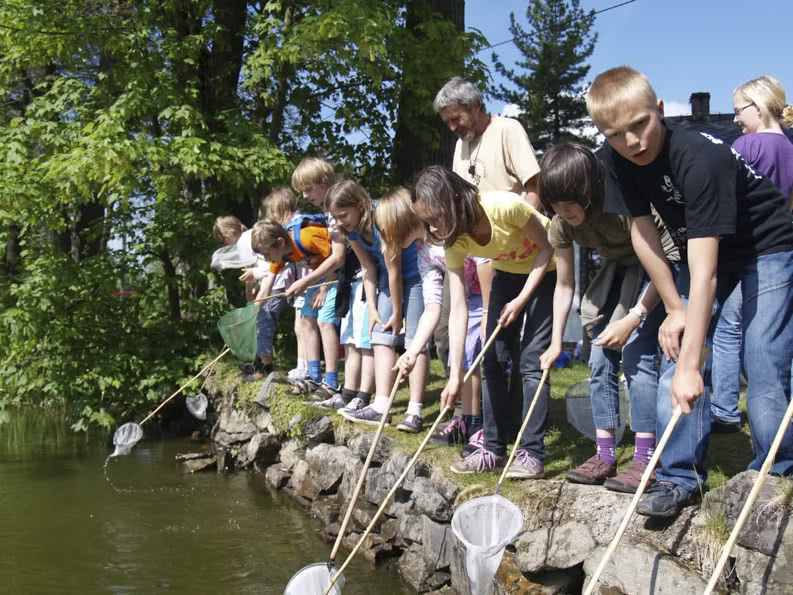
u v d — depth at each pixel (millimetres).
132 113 8211
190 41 8664
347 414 5207
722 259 2914
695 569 2701
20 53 8609
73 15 8750
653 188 2777
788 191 3775
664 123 2684
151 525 4953
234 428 6930
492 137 4586
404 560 4016
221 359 8258
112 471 6535
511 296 3822
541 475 3555
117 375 8156
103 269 8555
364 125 10250
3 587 3949
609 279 3498
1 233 8883
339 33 7836
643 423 3193
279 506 5348
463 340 3721
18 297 8898
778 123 3975
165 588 3908
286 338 8953
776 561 2504
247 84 8344
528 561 3100
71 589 3914
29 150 8750
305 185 5719
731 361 3775
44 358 8516
